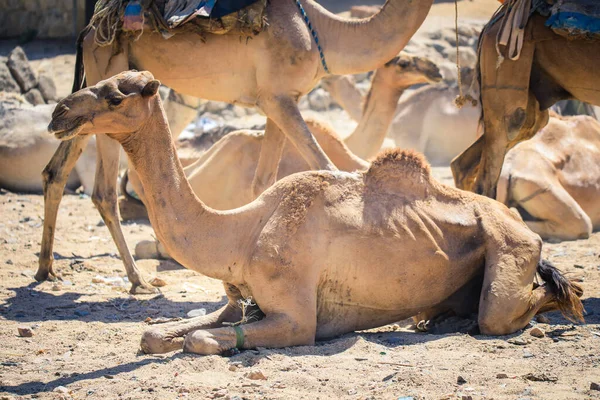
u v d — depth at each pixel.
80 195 20.81
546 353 8.73
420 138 25.23
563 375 7.96
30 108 21.50
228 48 12.70
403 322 10.57
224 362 8.32
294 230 8.91
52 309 11.42
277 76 12.56
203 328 9.16
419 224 9.34
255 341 8.67
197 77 12.97
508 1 12.62
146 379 7.97
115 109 8.53
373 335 9.66
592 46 12.16
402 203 9.41
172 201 8.88
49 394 7.61
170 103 19.53
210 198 15.11
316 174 9.30
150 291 12.45
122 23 12.43
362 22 12.99
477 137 13.91
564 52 12.45
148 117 8.74
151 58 12.90
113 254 15.19
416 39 35.91
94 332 10.08
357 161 14.61
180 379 7.93
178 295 12.34
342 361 8.41
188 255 8.92
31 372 8.43
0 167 20.92
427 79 17.70
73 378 8.15
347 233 9.06
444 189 9.79
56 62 36.56
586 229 15.98
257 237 8.99
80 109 8.46
